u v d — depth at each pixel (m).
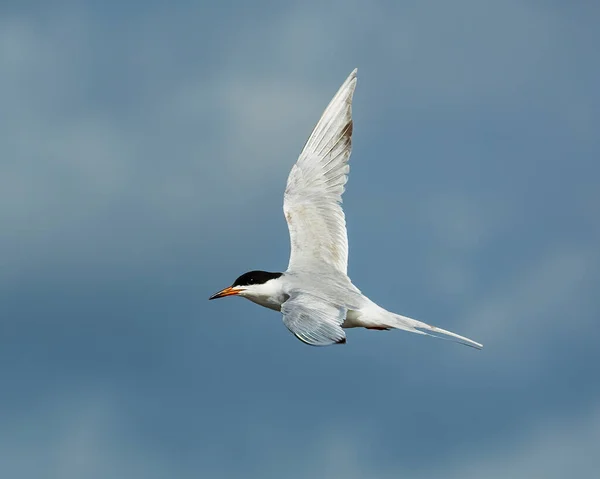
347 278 15.70
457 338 14.52
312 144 16.97
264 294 15.60
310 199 16.62
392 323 14.70
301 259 16.09
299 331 13.09
